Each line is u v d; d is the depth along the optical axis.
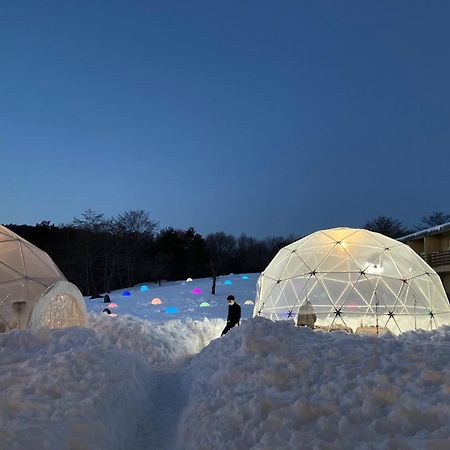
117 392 6.40
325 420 4.62
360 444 4.22
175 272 61.91
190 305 32.84
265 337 7.10
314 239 15.76
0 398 5.40
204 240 63.97
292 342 7.12
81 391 5.93
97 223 61.97
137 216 78.31
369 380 5.31
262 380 5.80
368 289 13.77
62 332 8.73
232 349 7.59
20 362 7.12
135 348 11.43
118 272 57.84
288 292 14.48
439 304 14.56
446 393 4.76
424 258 30.62
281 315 14.16
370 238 15.35
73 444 4.78
